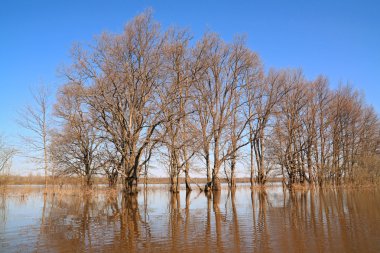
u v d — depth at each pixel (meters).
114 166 35.19
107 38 31.98
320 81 46.66
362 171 44.62
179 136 36.38
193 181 41.97
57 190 39.34
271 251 10.70
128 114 33.44
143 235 13.51
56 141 38.53
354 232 13.12
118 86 32.03
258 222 16.09
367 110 49.31
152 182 71.50
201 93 39.41
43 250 11.38
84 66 31.88
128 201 29.02
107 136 33.97
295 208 21.34
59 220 17.69
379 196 28.47
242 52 41.59
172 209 22.27
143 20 32.28
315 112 46.03
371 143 48.59
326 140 47.31
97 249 11.39
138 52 32.19
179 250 11.06
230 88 41.34
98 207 24.06
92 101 31.77
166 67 33.16
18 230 14.84
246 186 58.50
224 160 40.62
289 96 45.09
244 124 41.25
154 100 32.78
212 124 40.44
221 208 22.36
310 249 10.83
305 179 46.12
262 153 46.25
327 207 21.38
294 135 45.88
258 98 43.00
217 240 12.36
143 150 34.72
